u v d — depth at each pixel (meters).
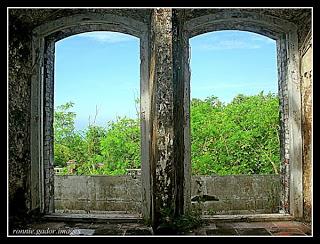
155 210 4.74
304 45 5.61
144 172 5.72
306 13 5.41
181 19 5.29
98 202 8.44
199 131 11.97
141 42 5.82
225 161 11.80
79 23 5.88
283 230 5.17
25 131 5.89
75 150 12.82
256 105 12.38
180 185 5.25
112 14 5.81
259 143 11.89
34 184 5.95
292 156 5.81
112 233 5.07
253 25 5.93
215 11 5.71
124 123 12.50
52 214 5.97
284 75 6.01
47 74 6.24
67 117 13.00
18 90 5.71
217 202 8.29
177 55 5.00
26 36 5.90
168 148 4.67
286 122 5.97
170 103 4.68
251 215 5.78
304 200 5.70
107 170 12.12
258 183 8.36
